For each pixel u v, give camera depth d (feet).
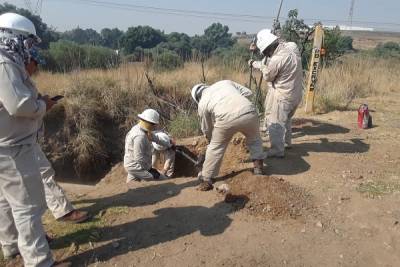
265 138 22.79
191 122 30.42
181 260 12.39
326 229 13.88
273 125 18.99
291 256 12.62
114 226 13.98
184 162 23.86
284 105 18.66
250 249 12.85
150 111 20.52
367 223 14.17
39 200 10.95
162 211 14.87
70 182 31.37
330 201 15.46
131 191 16.76
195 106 35.81
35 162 10.77
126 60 44.09
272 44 18.47
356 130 24.64
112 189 17.33
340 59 45.68
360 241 13.33
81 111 33.76
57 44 47.70
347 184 16.75
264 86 34.60
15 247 12.31
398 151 20.79
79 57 43.91
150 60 44.11
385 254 12.76
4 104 9.74
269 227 13.91
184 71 42.47
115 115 35.42
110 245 12.98
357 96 35.40
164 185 17.16
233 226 13.93
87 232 13.61
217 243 13.09
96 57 45.06
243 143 20.56
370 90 37.58
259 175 16.72
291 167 18.35
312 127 25.32
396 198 15.66
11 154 10.28
